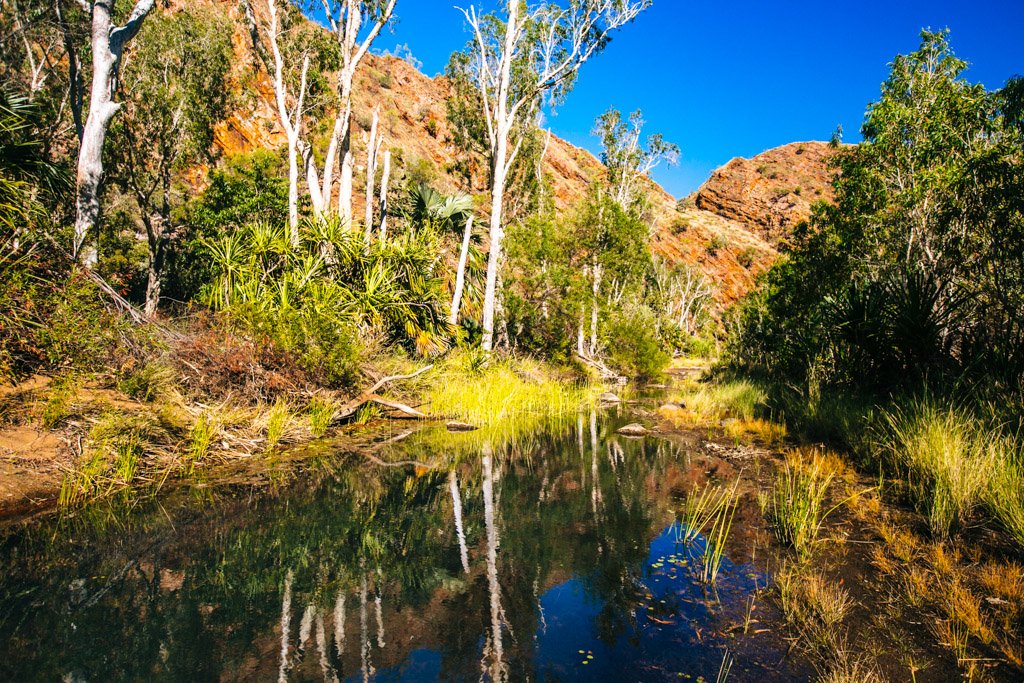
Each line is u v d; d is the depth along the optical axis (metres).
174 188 21.77
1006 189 6.72
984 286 6.86
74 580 3.19
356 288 10.64
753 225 88.62
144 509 4.40
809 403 8.16
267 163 19.08
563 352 17.97
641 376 21.95
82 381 5.71
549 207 22.88
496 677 2.29
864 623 2.64
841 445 6.55
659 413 10.80
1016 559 3.17
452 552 3.76
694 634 2.65
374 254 10.99
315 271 9.75
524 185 22.77
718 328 55.25
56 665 2.34
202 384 6.96
